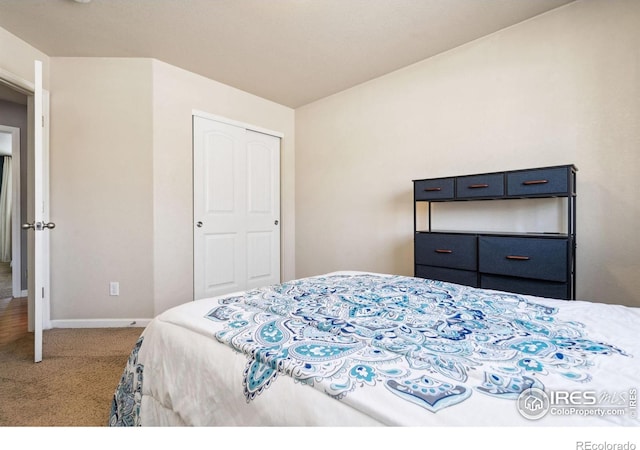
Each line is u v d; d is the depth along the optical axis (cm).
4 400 154
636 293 180
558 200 204
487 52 233
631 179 180
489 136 233
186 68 283
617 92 183
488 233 205
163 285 273
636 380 58
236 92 327
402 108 285
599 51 188
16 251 366
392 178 294
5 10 202
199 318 100
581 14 194
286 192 382
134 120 265
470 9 204
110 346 223
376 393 57
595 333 83
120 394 110
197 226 297
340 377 62
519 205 220
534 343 76
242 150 336
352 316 100
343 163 336
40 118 197
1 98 348
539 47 210
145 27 223
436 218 263
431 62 264
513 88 221
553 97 205
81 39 237
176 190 281
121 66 263
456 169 251
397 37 235
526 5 200
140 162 266
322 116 356
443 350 72
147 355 102
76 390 164
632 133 179
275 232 375
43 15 208
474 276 204
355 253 327
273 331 87
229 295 129
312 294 130
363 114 316
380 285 148
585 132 194
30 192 248
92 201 264
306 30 227
